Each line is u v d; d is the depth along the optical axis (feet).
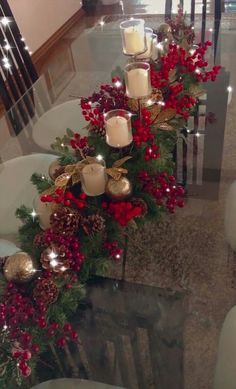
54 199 2.88
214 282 3.35
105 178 2.95
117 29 6.46
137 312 3.09
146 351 2.92
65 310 2.77
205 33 5.79
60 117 5.23
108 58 5.84
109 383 2.77
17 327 2.51
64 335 2.72
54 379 2.72
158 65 4.09
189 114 3.92
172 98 3.45
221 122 4.54
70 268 2.74
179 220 3.74
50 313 2.62
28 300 2.58
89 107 3.48
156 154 3.12
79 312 3.01
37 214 3.06
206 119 4.58
